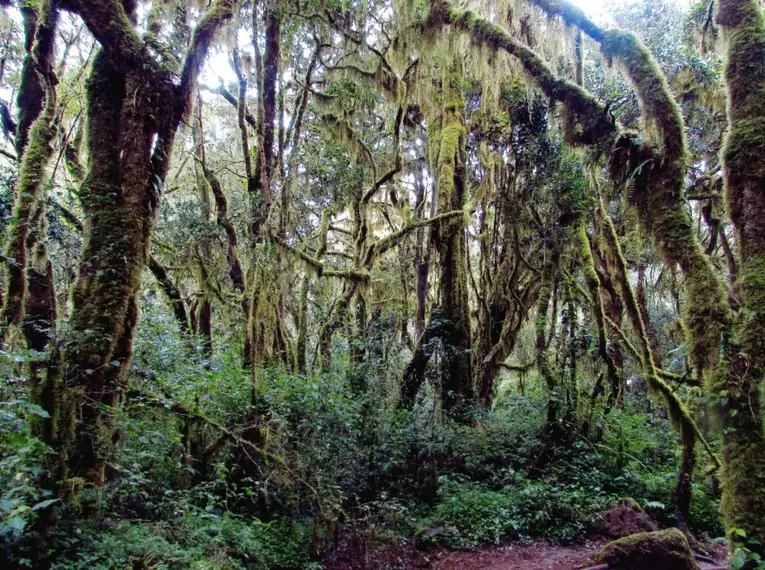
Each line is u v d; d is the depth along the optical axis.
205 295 13.17
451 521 8.79
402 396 12.61
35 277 5.75
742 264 4.84
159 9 8.03
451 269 13.88
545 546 8.31
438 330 13.31
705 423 5.42
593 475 10.01
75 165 10.13
